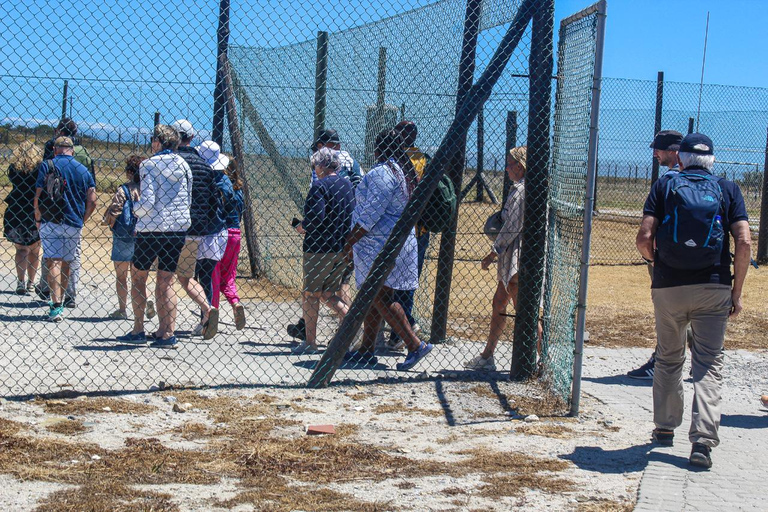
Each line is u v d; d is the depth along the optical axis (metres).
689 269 4.66
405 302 7.05
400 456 4.66
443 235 7.58
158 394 5.61
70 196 7.86
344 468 4.42
